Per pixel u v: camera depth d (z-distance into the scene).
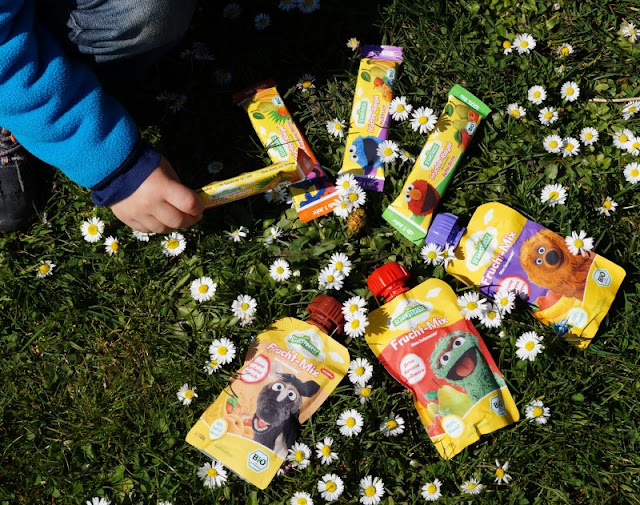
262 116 1.92
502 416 1.70
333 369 1.71
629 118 1.96
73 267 1.90
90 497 1.74
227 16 2.04
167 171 1.56
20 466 1.77
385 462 1.73
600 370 1.79
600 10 2.05
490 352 1.79
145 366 1.83
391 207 1.83
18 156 1.85
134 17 1.43
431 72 2.00
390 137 1.94
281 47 2.04
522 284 1.78
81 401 1.82
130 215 1.60
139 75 1.82
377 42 2.05
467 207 1.88
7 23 1.30
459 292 1.81
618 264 1.87
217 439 1.69
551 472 1.73
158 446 1.77
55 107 1.39
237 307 1.77
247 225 1.89
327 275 1.78
